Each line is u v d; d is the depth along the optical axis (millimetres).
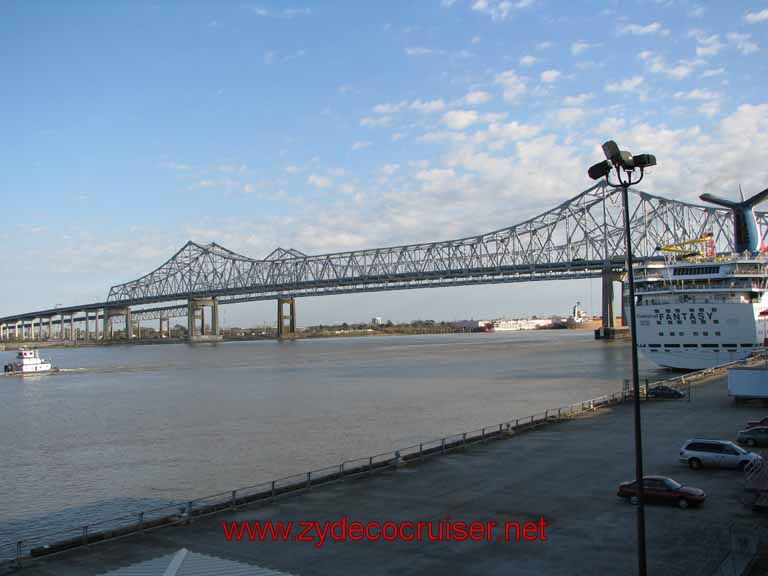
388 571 23609
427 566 23953
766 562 22672
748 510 28719
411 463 39125
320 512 30156
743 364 81062
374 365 158750
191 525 28797
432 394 92250
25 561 24875
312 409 80875
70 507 41156
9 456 57812
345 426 66375
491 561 24266
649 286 93812
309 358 198375
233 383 120688
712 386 68938
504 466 37938
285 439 60375
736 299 86062
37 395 110625
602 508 29750
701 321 87500
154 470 50062
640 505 20031
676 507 29562
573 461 38656
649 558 24031
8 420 81062
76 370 170125
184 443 60812
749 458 34906
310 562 24453
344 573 23469
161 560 20109
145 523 28688
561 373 117250
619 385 92812
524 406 76312
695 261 95312
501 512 29594
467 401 82750
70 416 82938
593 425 49906
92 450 59406
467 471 36969
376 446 55594
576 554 24641
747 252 93875
